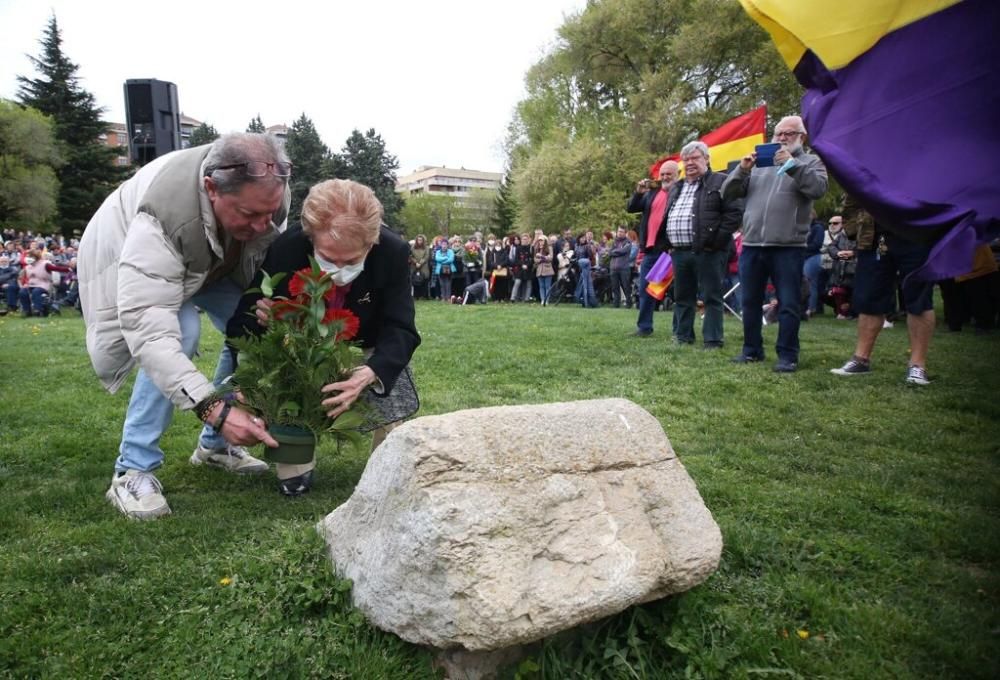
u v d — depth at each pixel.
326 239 2.72
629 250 15.54
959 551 2.69
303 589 2.22
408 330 3.11
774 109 28.92
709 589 2.35
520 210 35.75
